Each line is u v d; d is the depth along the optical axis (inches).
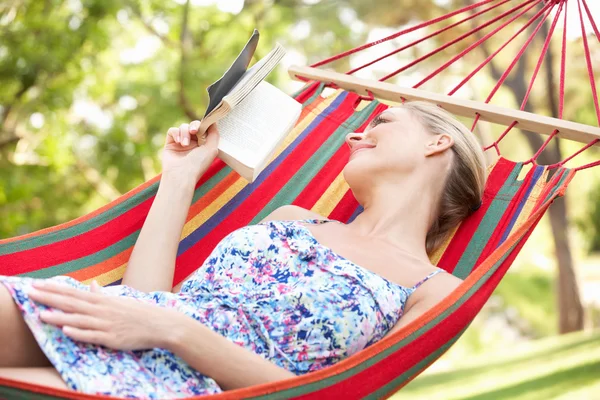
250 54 93.9
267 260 83.6
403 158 93.2
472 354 703.1
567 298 535.2
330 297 78.5
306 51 453.4
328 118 118.7
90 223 98.0
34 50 320.5
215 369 70.1
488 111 115.3
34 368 67.2
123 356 69.1
